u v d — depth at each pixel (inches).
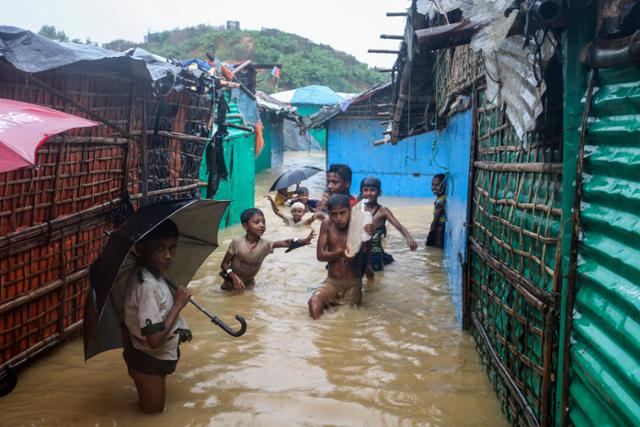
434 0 165.6
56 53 167.2
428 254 362.6
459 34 136.3
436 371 183.8
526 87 129.8
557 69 119.8
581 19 104.6
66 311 196.4
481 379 178.5
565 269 111.4
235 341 207.2
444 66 309.1
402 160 693.3
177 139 294.7
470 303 217.6
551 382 119.7
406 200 661.3
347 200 246.4
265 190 717.3
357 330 221.5
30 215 174.7
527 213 142.8
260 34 2162.9
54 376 177.8
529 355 135.3
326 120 687.7
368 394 167.2
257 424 150.3
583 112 107.2
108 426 148.8
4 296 166.6
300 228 432.5
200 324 225.0
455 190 289.9
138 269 152.2
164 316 151.4
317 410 157.6
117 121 221.0
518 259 150.3
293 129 1551.4
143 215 151.9
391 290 278.7
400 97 376.5
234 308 245.6
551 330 118.9
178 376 178.2
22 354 174.2
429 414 156.6
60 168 184.9
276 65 708.0
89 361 188.9
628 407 85.3
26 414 154.6
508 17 113.3
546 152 132.2
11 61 158.2
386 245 391.2
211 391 168.6
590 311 103.0
